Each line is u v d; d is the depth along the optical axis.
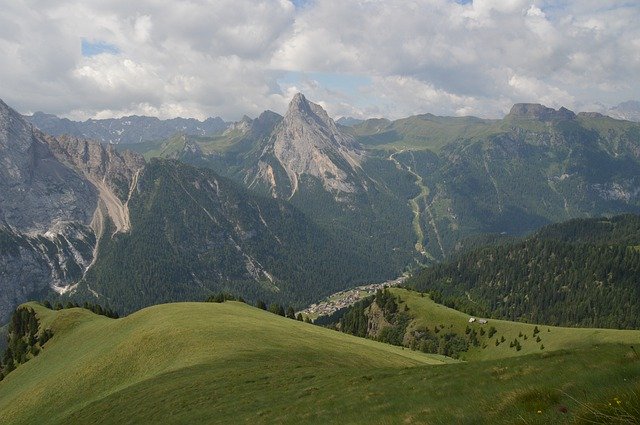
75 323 155.88
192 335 82.00
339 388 43.25
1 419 79.12
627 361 25.28
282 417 37.28
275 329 91.00
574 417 16.08
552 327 184.12
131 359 80.25
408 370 46.41
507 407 20.69
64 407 71.50
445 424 22.27
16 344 165.25
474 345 196.25
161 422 46.09
